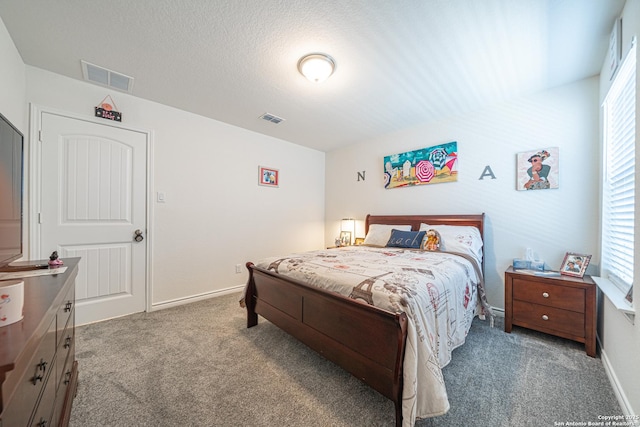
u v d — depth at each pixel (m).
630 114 1.56
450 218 2.96
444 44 1.81
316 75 2.06
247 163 3.56
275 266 2.09
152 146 2.72
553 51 1.89
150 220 2.71
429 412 1.15
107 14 1.54
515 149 2.63
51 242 2.19
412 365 1.14
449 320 1.59
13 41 1.78
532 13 1.53
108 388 1.50
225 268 3.33
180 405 1.38
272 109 2.90
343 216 4.35
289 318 1.89
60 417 1.06
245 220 3.54
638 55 1.24
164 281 2.82
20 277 1.10
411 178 3.42
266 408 1.36
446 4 1.47
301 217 4.28
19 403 0.60
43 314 0.70
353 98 2.63
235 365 1.75
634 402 1.21
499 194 2.72
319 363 1.78
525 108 2.57
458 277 1.87
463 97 2.61
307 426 1.25
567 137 2.34
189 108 2.89
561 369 1.70
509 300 2.26
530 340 2.11
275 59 1.99
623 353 1.39
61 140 2.23
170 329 2.29
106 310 2.47
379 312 1.26
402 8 1.50
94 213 2.40
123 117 2.53
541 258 2.48
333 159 4.53
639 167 1.22
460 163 3.01
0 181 1.12
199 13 1.54
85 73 2.18
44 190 2.15
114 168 2.50
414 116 3.08
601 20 1.58
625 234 1.61
